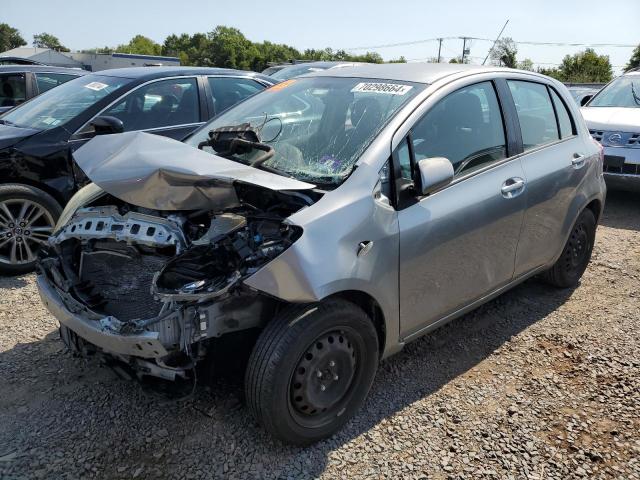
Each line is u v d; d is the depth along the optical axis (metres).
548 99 4.22
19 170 4.78
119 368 2.79
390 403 3.18
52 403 3.10
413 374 3.47
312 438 2.77
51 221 4.96
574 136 4.38
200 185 2.56
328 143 3.15
